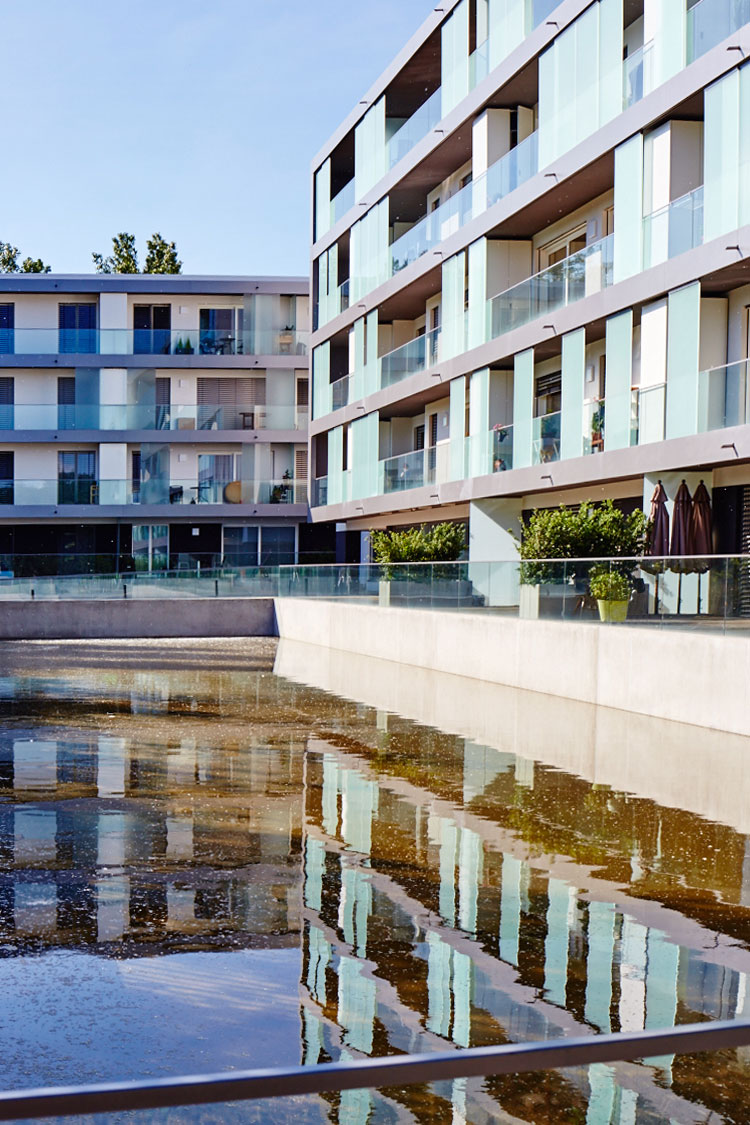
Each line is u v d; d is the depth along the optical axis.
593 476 21.03
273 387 41.41
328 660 22.23
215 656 23.02
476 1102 3.38
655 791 9.21
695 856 7.11
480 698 15.73
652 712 13.72
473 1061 1.57
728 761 10.60
